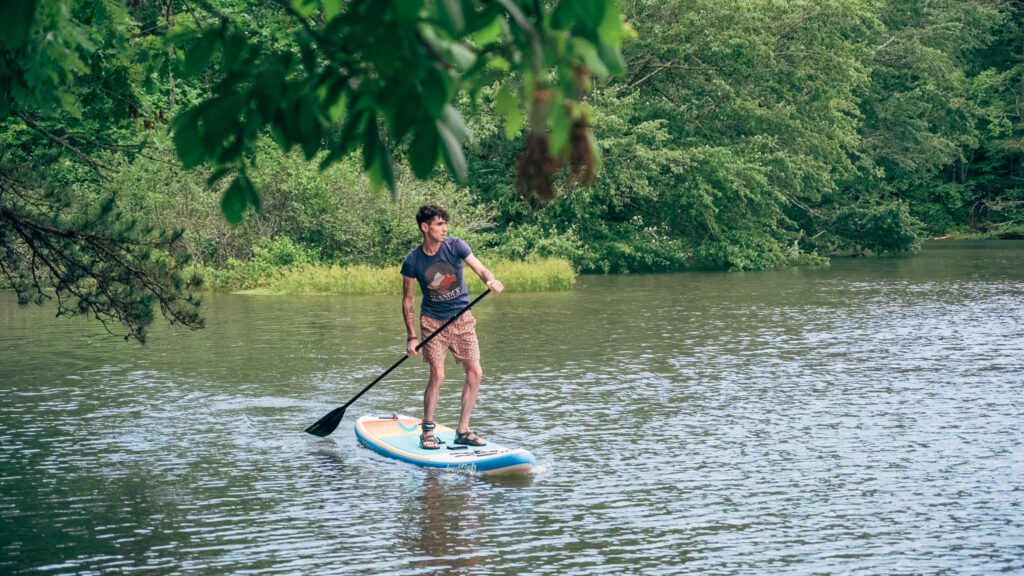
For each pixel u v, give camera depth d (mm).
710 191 34250
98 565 6457
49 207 9047
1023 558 6531
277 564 6457
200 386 12680
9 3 2781
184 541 6910
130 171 26016
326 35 2859
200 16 8602
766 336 17078
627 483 8297
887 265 34875
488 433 10070
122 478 8516
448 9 2502
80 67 4883
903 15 50000
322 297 24469
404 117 2807
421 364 14281
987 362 14281
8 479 8484
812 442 9672
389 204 28438
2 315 20438
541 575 6246
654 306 21984
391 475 8602
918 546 6770
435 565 6430
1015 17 57750
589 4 2574
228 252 27672
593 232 34438
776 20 36531
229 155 2971
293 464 8984
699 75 35875
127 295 9070
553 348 15734
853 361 14430
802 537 6965
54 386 12734
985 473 8555
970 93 53969
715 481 8352
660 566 6410
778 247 34906
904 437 9844
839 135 36938
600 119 32750
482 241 30547
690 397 11852
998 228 55188
